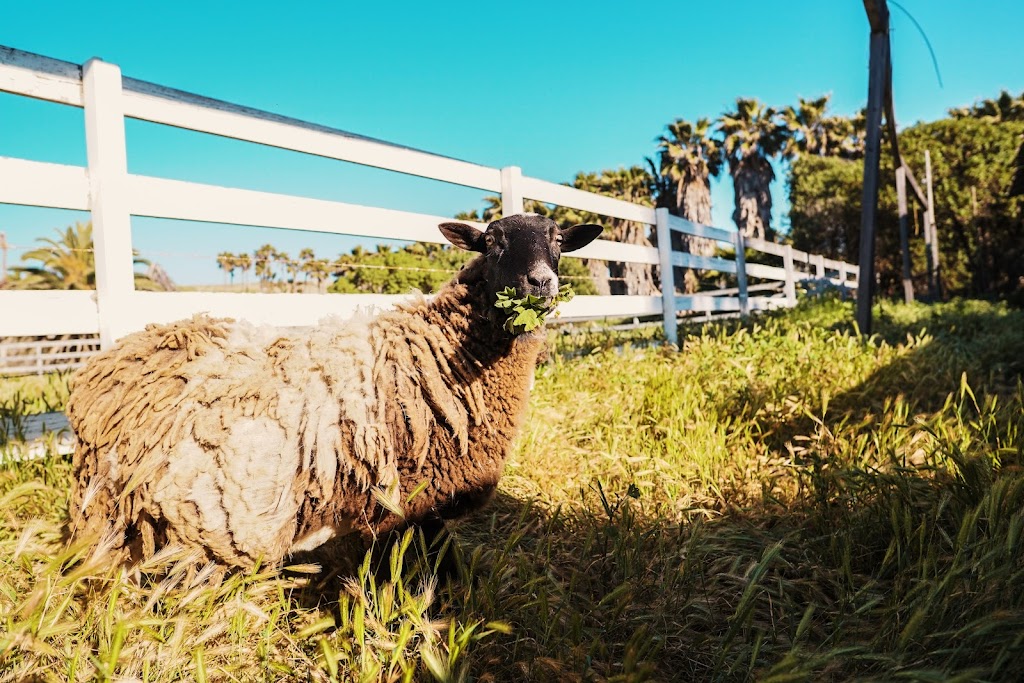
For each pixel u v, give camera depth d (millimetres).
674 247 18062
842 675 1382
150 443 1591
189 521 1553
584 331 5277
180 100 2447
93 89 2223
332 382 1692
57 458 2178
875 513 1963
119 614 1453
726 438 2805
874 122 5539
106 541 1589
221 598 1557
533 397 3125
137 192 2326
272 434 1607
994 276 15320
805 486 2299
